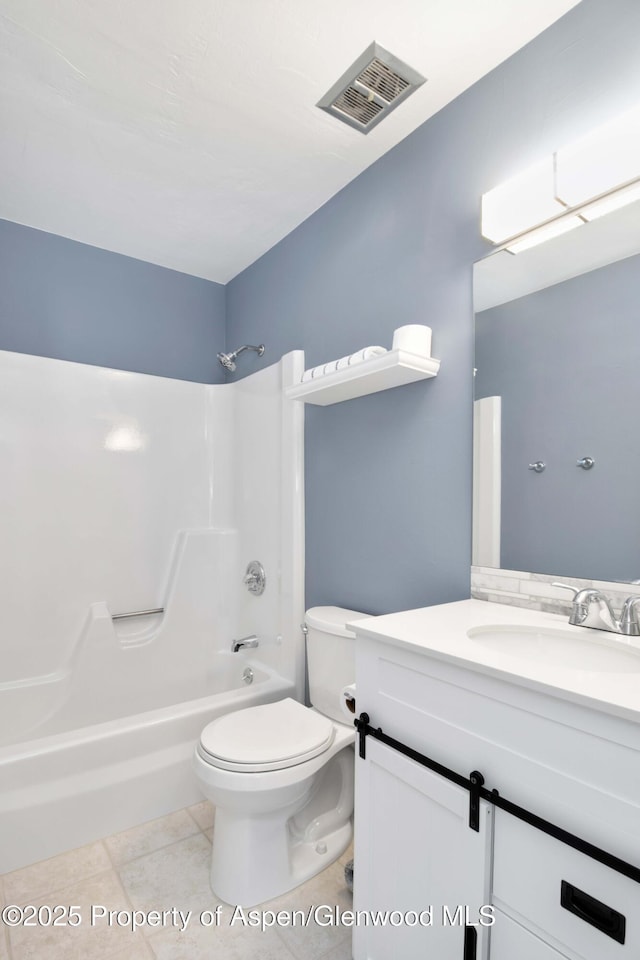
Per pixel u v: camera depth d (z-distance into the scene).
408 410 1.75
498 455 1.46
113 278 2.66
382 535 1.84
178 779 1.88
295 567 2.22
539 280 1.37
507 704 0.89
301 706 1.76
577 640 1.16
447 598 1.60
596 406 1.25
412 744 1.07
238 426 2.73
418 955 1.03
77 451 2.41
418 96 1.60
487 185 1.51
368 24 1.35
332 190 2.10
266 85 1.55
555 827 0.81
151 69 1.50
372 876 1.16
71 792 1.68
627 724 0.73
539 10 1.31
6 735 2.07
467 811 0.93
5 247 2.36
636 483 1.17
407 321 1.76
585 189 1.23
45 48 1.42
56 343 2.49
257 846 1.47
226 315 3.03
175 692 2.47
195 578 2.60
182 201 2.19
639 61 1.18
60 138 1.79
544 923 0.82
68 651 2.34
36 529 2.29
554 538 1.32
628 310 1.19
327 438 2.11
